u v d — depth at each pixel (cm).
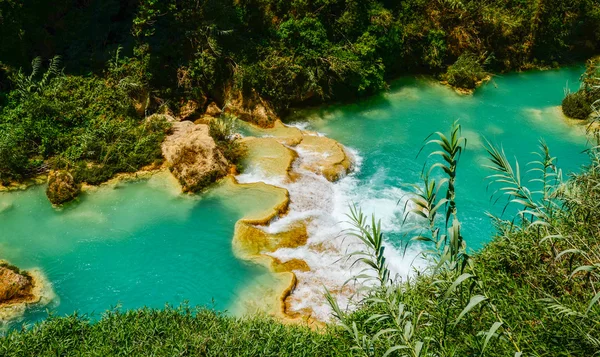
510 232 1030
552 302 786
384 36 2870
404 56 3022
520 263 952
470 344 771
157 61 2400
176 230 1820
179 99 2459
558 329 774
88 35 2477
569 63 3369
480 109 2753
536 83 3088
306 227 1872
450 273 892
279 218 1888
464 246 628
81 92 2278
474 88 2959
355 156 2344
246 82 2475
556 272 896
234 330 1248
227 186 2008
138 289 1600
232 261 1705
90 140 2075
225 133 2188
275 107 2544
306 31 2659
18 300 1530
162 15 2414
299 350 1149
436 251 669
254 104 2489
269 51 2578
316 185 2086
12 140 2008
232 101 2509
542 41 3253
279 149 2228
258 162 2148
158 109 2367
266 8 2705
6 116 2123
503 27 3144
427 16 3031
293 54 2627
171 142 2145
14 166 1948
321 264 1725
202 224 1847
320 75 2634
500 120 2647
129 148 2105
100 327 1296
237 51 2539
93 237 1778
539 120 2647
